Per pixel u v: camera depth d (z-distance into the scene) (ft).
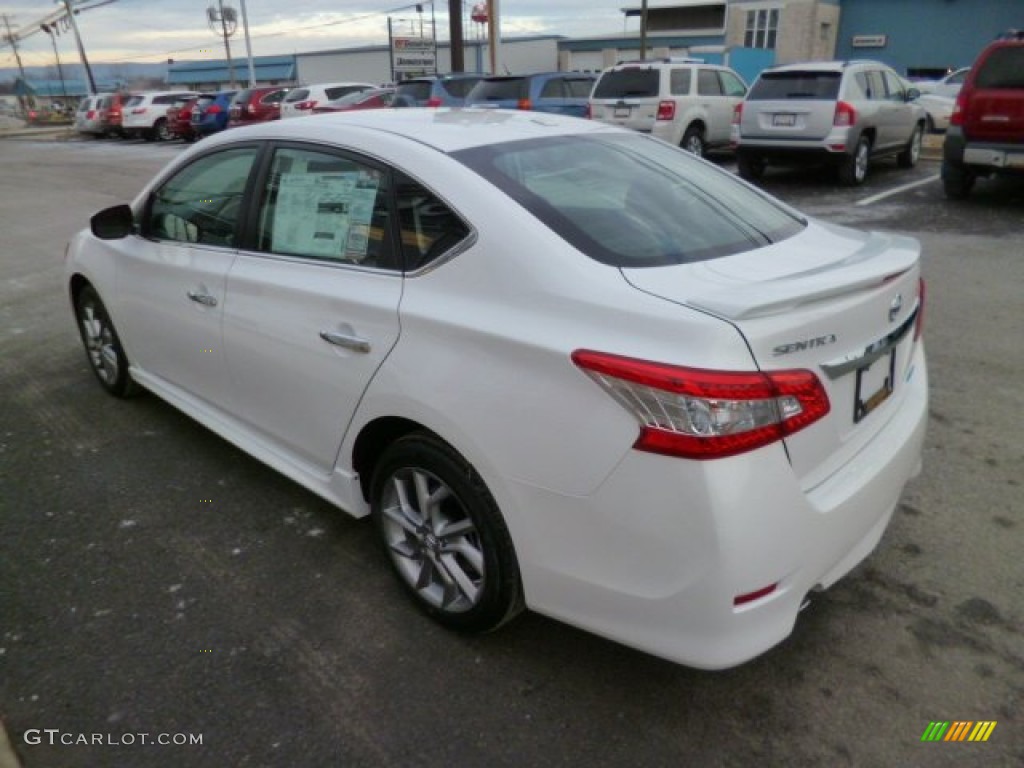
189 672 8.46
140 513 11.54
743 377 6.29
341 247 9.36
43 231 36.47
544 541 7.34
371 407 8.71
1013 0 97.55
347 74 187.11
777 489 6.52
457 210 8.13
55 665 8.59
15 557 10.52
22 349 19.11
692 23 144.05
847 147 36.65
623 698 8.00
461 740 7.55
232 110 83.30
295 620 9.23
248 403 11.09
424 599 9.04
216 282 11.03
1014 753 7.27
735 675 8.25
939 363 16.03
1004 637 8.64
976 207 31.83
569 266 7.34
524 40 150.10
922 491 11.44
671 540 6.50
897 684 8.07
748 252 8.27
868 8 107.24
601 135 10.41
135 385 15.34
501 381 7.34
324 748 7.50
